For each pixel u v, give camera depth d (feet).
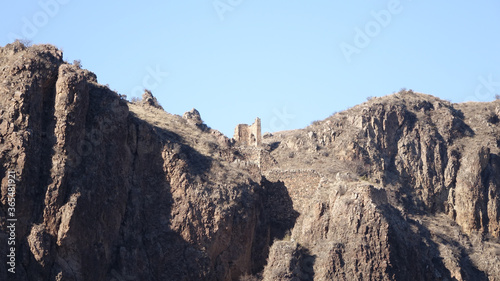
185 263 536.42
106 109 540.93
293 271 550.77
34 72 521.65
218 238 548.31
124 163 542.98
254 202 574.56
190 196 553.23
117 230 527.81
